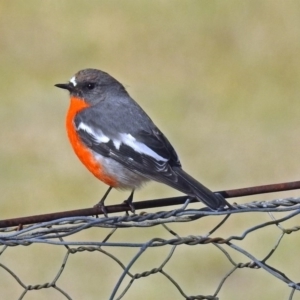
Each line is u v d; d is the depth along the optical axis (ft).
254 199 48.06
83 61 70.59
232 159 56.85
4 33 73.92
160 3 77.97
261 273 43.37
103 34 73.87
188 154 57.52
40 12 77.71
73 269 43.47
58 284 42.96
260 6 76.54
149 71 69.15
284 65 69.05
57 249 43.91
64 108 62.85
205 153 57.67
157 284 43.24
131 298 42.88
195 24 75.25
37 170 54.60
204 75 68.28
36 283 42.96
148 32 74.08
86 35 73.87
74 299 42.34
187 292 43.16
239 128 60.80
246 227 45.98
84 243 21.75
